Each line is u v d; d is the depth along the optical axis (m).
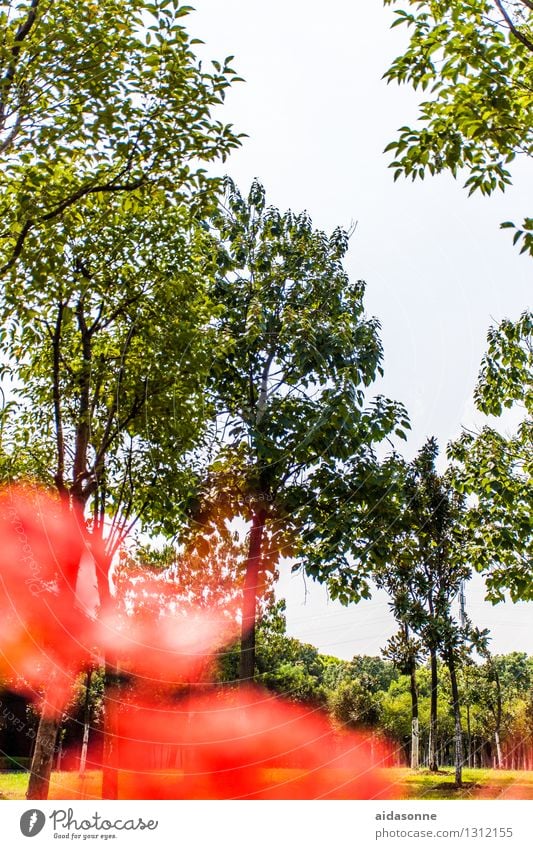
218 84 6.39
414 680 11.64
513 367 10.25
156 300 8.74
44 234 6.53
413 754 10.73
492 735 12.09
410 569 11.19
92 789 9.29
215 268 10.34
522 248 5.06
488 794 8.04
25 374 9.85
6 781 10.19
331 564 9.42
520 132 5.18
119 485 9.56
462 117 5.14
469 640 11.42
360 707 10.84
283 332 10.12
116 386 8.80
